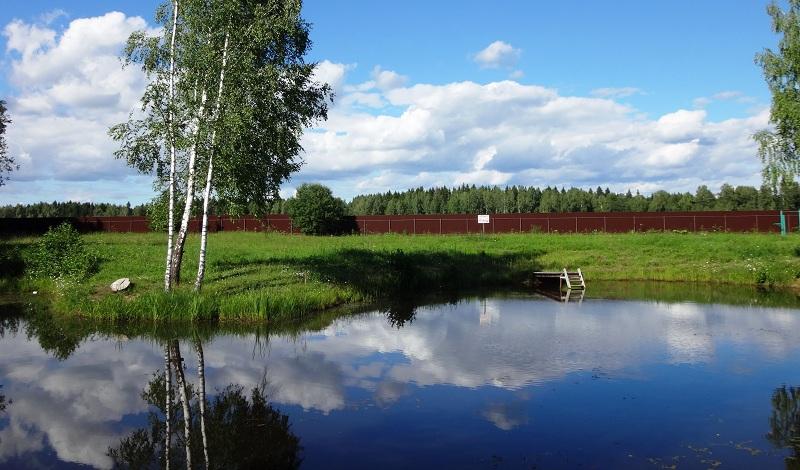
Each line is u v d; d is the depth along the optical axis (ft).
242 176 59.77
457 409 29.81
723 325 51.85
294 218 166.50
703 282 83.92
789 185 74.84
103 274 70.64
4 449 25.58
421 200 348.79
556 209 325.42
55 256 76.48
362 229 179.22
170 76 58.44
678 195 310.86
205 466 23.63
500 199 349.41
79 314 56.08
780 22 73.97
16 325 53.42
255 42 57.00
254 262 83.76
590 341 45.62
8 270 78.43
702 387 33.32
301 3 59.47
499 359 40.16
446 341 46.09
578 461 23.39
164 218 65.72
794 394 31.89
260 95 57.36
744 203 290.76
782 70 73.00
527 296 73.41
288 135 61.62
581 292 76.69
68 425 28.55
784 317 55.77
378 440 25.79
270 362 39.88
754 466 22.75
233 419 28.86
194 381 35.58
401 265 82.12
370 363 39.34
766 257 91.45
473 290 79.56
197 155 59.62
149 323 53.31
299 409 30.12
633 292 75.82
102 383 35.40
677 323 53.01
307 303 59.47
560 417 28.48
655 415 28.66
